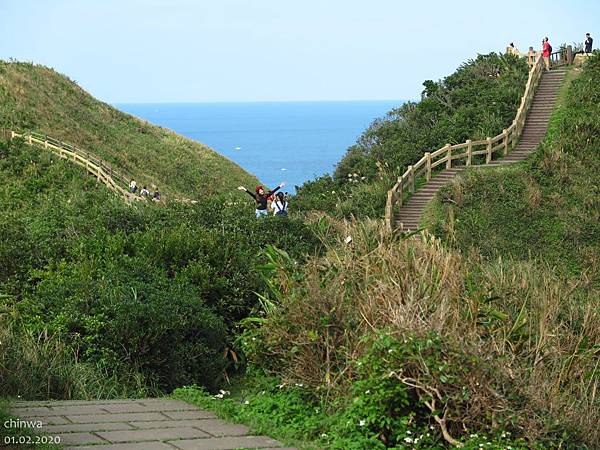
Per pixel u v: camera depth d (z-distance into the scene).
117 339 13.10
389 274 10.94
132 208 20.62
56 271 15.94
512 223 26.89
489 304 11.11
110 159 51.47
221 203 20.66
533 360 10.05
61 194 37.78
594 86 37.72
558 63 43.34
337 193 32.22
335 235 19.27
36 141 45.34
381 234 12.53
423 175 31.41
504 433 8.20
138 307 13.35
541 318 10.66
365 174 33.81
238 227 19.14
